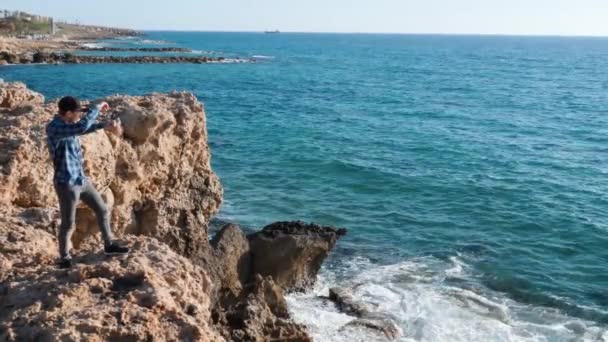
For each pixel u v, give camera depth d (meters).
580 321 18.28
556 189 32.53
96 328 7.36
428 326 17.19
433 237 25.08
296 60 149.12
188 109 17.36
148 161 15.91
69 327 7.33
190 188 18.14
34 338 7.36
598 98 77.69
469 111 63.12
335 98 72.06
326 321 17.20
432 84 93.25
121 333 7.42
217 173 33.72
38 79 78.75
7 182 12.38
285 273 18.98
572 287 20.72
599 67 146.00
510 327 17.59
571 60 176.00
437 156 39.97
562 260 23.12
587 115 61.75
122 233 15.38
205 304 9.20
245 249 18.89
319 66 129.38
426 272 21.45
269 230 20.59
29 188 12.99
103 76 87.12
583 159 40.03
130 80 83.44
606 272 22.12
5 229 10.50
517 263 22.58
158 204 16.38
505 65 146.88
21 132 13.84
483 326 17.48
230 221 26.09
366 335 16.45
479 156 40.22
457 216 27.84
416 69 127.19
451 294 19.56
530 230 26.22
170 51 165.38
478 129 51.62
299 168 35.50
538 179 34.50
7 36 146.75
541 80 105.00
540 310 18.95
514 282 20.94
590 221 27.30
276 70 114.06
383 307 18.31
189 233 17.09
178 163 17.28
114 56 128.50
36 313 7.80
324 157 38.19
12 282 8.66
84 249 9.99
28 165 12.98
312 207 28.53
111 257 9.20
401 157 39.41
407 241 24.55
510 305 19.16
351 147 42.00
